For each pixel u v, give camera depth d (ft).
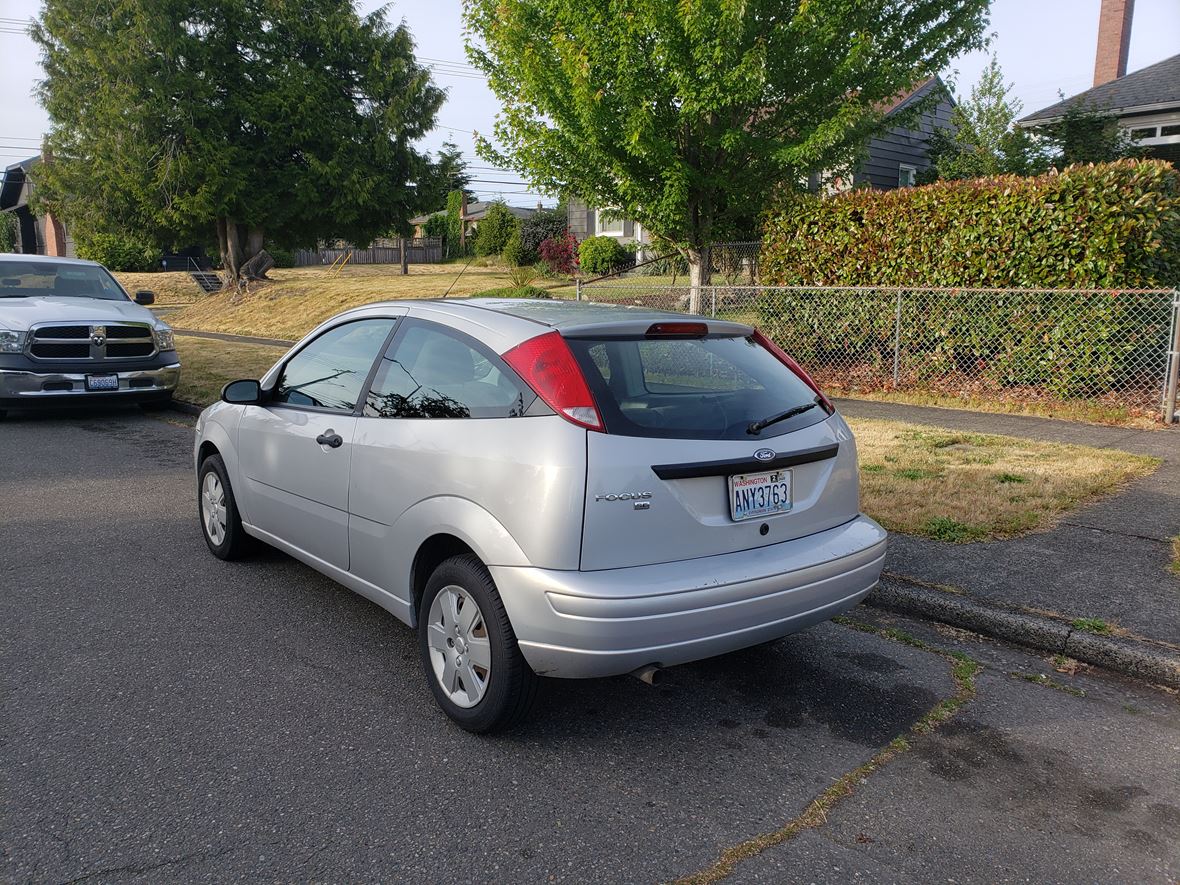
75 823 9.17
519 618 9.99
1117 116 56.70
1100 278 29.40
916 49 39.32
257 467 15.74
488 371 11.04
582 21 36.88
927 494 20.31
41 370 32.32
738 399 11.34
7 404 32.19
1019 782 10.19
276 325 68.90
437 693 11.56
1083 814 9.59
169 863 8.57
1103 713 11.82
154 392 35.17
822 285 36.63
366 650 13.73
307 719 11.51
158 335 35.45
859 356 36.27
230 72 79.41
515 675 10.45
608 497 9.71
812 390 12.50
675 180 37.76
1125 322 29.19
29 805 9.47
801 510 11.34
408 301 13.48
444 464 11.07
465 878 8.43
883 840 9.09
